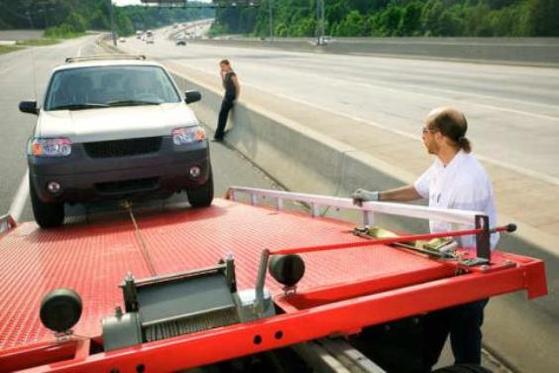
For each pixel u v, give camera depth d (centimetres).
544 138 1062
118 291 269
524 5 8562
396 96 1838
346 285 238
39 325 227
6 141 1370
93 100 652
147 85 680
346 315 209
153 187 580
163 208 658
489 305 412
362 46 4700
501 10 9350
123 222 548
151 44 13038
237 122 1273
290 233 392
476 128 1193
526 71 2561
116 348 186
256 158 1070
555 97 1652
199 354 187
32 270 346
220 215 542
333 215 718
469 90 1922
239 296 204
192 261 325
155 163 566
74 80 671
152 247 382
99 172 550
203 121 1561
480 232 254
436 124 317
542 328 375
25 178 976
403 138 1002
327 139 834
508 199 589
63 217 589
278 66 3809
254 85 2366
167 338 190
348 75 2814
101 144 556
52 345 194
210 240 391
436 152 328
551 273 386
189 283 212
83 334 205
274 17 16912
